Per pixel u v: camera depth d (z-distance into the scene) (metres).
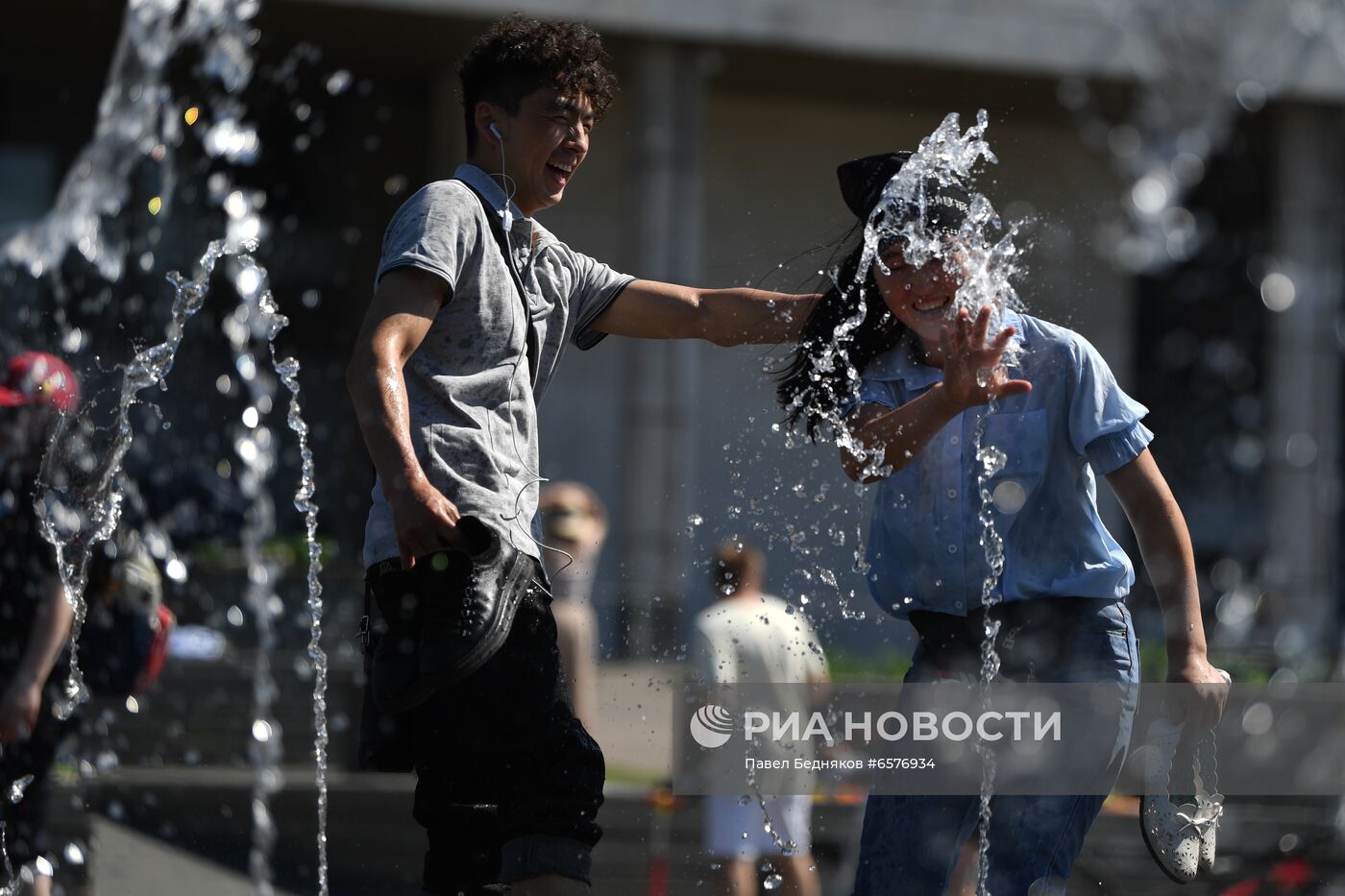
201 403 30.22
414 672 6.54
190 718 20.73
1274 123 39.44
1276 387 41.00
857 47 36.50
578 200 36.28
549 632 7.05
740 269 9.02
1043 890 7.27
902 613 7.87
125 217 27.09
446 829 6.93
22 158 38.03
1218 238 40.72
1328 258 40.12
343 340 38.19
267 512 31.11
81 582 9.60
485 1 34.25
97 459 9.80
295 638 27.47
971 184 7.93
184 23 23.58
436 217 6.79
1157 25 33.56
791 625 9.88
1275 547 40.66
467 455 6.82
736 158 39.22
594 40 7.42
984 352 6.61
